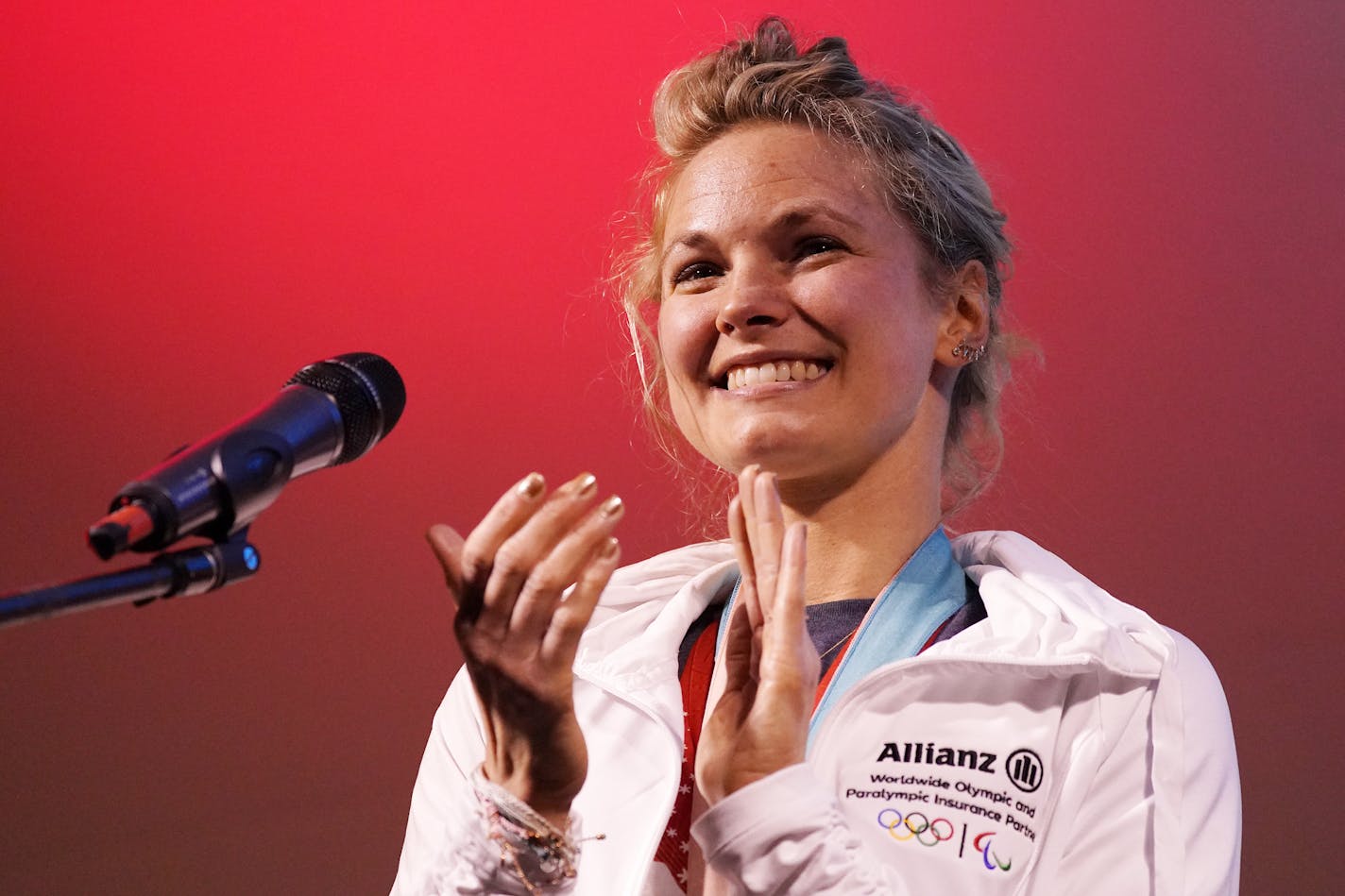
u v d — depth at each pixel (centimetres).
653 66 1238
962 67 1175
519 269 1237
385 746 1189
